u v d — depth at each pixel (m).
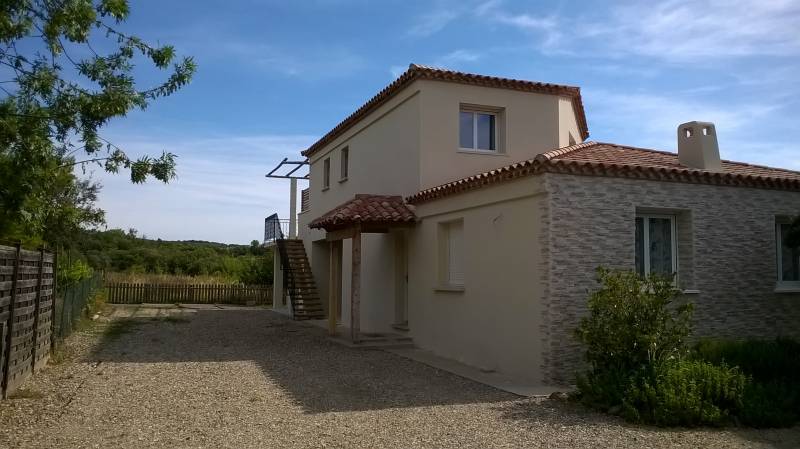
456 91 14.12
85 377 9.55
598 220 9.63
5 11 7.30
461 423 6.97
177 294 29.30
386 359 11.88
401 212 13.55
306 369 10.58
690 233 10.49
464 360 11.54
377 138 16.30
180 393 8.44
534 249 9.62
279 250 23.91
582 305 9.38
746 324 10.78
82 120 7.89
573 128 16.92
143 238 53.56
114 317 20.53
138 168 8.20
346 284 18.45
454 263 12.49
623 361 7.98
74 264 20.41
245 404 7.82
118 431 6.45
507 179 10.15
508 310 10.23
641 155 11.91
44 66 7.83
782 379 8.09
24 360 8.93
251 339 14.93
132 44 8.14
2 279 7.51
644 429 6.80
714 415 6.90
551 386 9.08
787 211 11.39
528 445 6.16
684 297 10.31
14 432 6.34
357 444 6.11
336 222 13.15
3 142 7.40
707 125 11.41
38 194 7.98
